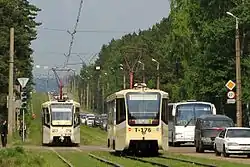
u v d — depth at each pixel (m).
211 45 194.62
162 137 101.38
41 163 82.50
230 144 97.62
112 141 108.31
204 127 114.56
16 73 187.62
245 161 87.88
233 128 101.12
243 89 186.12
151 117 101.25
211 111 142.00
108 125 115.31
